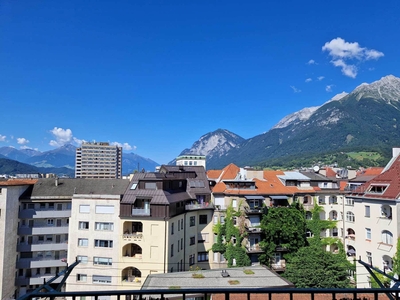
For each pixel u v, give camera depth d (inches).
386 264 1553.9
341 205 2278.5
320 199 2315.5
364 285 1669.5
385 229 1553.9
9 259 1919.3
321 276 1768.0
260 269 1601.9
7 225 1902.1
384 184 1626.5
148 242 1790.1
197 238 2135.8
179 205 1973.4
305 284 1760.6
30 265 2022.6
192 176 2330.2
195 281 1407.5
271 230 2014.0
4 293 1859.0
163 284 1374.3
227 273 1501.0
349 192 2174.0
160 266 1756.9
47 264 2060.8
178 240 1934.1
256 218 2139.5
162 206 1801.2
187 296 1230.3
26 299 252.5
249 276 1478.8
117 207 1867.6
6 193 1904.5
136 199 1887.3
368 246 1662.2
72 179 2314.2
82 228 1887.3
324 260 1855.3
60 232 2112.5
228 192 2164.1
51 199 2098.9
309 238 2217.0
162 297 257.8
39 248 2058.3
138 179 2021.4
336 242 2236.7
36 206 2106.3
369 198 1653.5
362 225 1715.1
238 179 2283.5
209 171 2741.1
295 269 1838.1
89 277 1836.9
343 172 3203.7
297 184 2367.1
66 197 2126.0
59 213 2116.1
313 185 2375.7
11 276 1940.2
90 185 2258.9
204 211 2172.7
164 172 2305.6
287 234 1994.3
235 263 2049.7
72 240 1883.6
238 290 257.8
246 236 2094.0
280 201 2231.8
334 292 257.4
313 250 1937.7
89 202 1897.1
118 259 1820.9
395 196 1510.8
